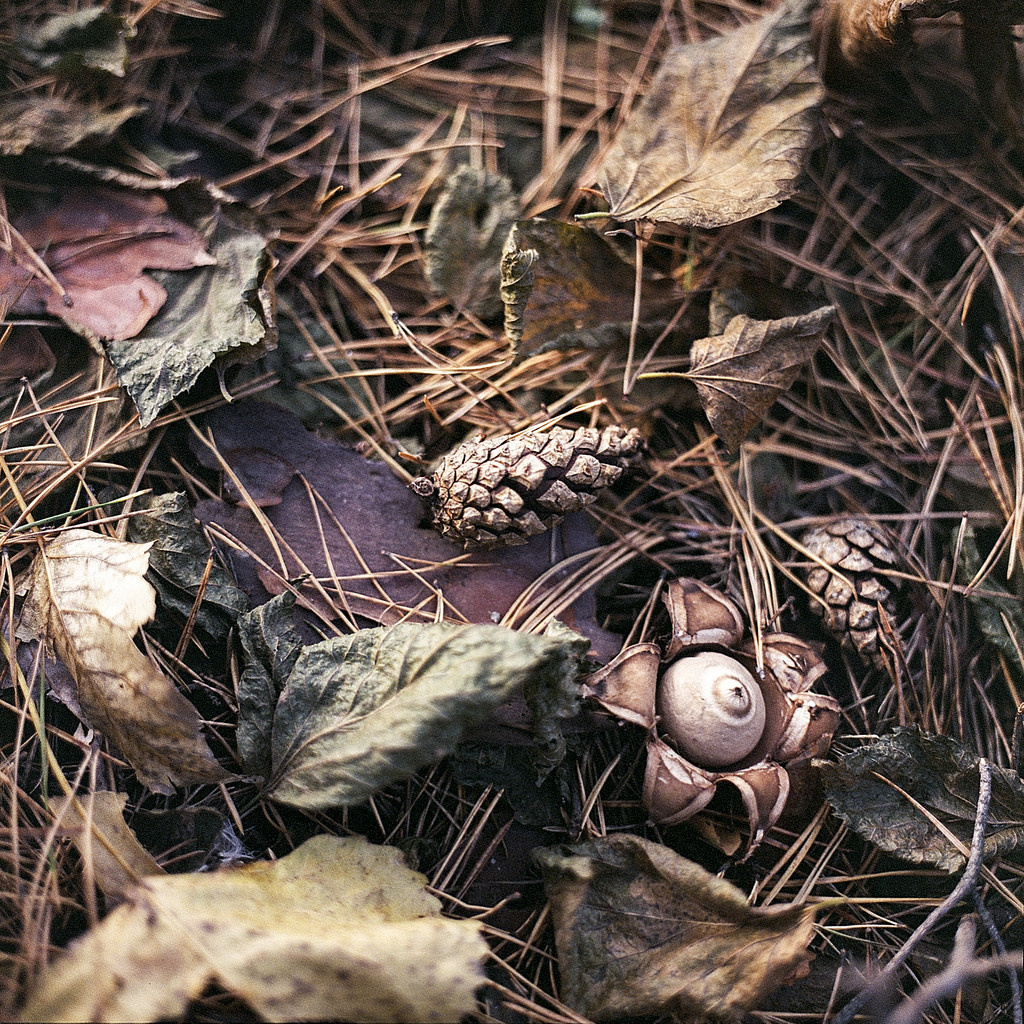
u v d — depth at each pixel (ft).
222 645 1.10
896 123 1.28
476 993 1.03
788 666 1.11
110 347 1.11
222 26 1.27
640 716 1.07
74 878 1.03
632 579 1.18
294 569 1.11
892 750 1.09
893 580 1.17
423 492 1.10
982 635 1.18
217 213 1.16
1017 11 1.14
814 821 1.11
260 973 0.95
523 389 1.18
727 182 1.15
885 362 1.23
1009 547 1.19
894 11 1.15
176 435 1.13
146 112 1.21
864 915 1.11
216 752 1.08
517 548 1.13
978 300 1.24
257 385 1.15
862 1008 1.08
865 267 1.25
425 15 1.31
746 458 1.20
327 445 1.14
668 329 1.18
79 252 1.15
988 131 1.27
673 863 1.04
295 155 1.24
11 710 1.06
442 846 1.09
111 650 1.04
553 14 1.30
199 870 1.04
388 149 1.26
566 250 1.16
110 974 0.95
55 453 1.12
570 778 1.11
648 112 1.17
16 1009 0.96
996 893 1.11
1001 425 1.21
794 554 1.19
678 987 1.02
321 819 1.08
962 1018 1.08
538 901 1.08
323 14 1.29
